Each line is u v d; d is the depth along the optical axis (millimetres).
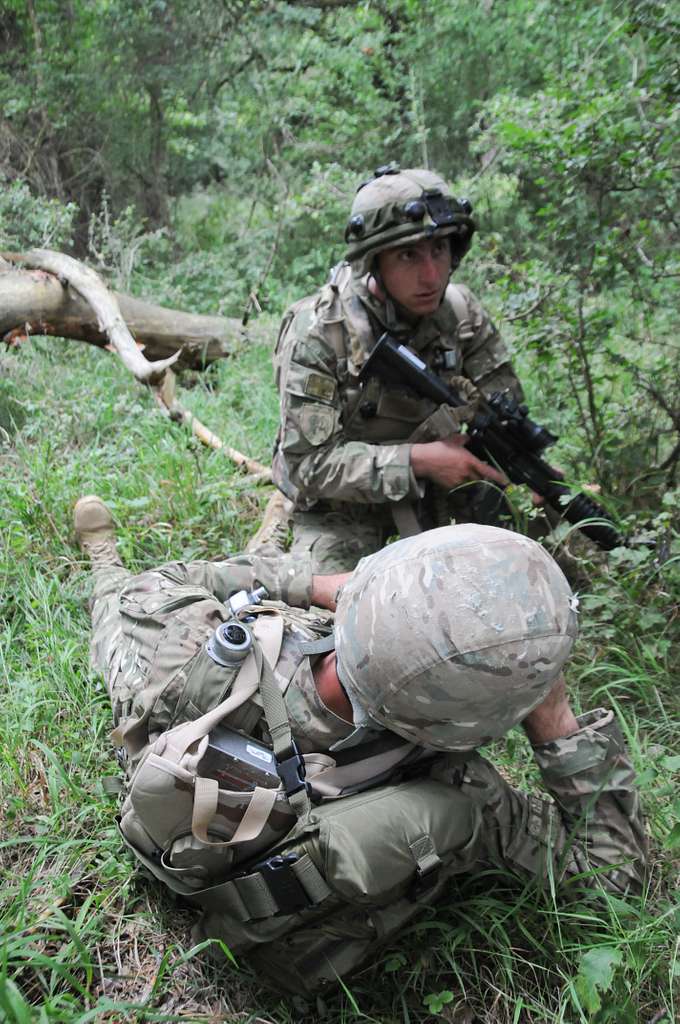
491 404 2744
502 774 2383
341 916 1718
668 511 2904
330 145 9062
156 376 4297
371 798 1730
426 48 8234
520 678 1556
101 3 9227
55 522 3416
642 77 3242
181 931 1984
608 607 2721
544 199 6559
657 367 3848
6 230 6543
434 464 2688
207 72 9914
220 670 1747
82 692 2578
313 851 1641
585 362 3408
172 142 9930
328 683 1776
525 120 3475
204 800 1641
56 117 9172
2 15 9156
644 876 1896
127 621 2021
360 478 2689
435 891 1826
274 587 2277
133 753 1833
